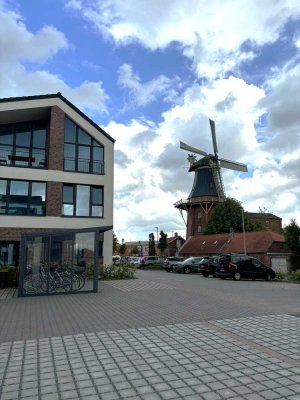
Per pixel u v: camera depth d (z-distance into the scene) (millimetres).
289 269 30031
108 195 26266
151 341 7113
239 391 4559
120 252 102438
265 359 5852
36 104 25281
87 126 26469
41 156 26219
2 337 7629
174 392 4559
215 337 7355
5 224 23609
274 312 10266
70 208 25328
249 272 25172
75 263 15758
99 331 8062
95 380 5059
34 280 14961
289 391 4543
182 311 10555
